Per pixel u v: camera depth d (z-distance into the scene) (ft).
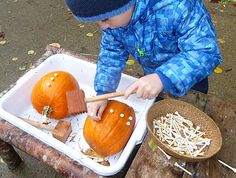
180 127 3.13
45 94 3.52
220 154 2.93
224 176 2.78
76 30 7.04
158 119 3.18
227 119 3.22
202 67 2.70
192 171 2.80
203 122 3.11
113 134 3.10
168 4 2.80
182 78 2.65
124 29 3.10
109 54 3.44
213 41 2.79
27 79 3.76
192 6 2.83
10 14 7.48
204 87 3.92
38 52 6.56
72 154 2.96
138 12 2.82
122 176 3.09
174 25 2.88
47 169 4.56
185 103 3.18
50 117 3.64
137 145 3.15
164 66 2.69
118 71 3.47
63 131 3.44
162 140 3.02
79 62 4.02
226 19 7.15
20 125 3.22
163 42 3.08
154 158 2.90
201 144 2.98
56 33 6.98
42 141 3.15
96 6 2.43
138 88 2.62
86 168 2.92
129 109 3.29
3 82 5.94
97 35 6.91
